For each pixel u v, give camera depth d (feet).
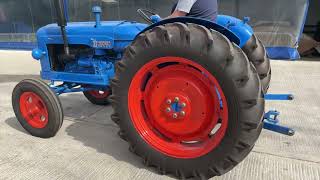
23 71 19.97
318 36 27.76
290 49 21.89
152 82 7.67
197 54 6.62
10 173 7.91
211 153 6.97
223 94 6.59
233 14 22.79
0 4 27.73
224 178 7.52
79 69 10.55
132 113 7.80
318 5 29.17
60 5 9.30
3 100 13.88
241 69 6.40
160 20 7.91
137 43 7.32
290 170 7.86
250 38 9.34
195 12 8.45
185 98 7.30
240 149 6.68
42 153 8.88
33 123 9.84
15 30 28.12
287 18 21.47
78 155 8.74
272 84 15.56
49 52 10.77
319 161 8.25
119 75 7.69
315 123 10.68
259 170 7.86
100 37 9.36
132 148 8.05
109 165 8.21
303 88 14.83
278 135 9.77
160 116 7.72
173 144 7.66
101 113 12.09
